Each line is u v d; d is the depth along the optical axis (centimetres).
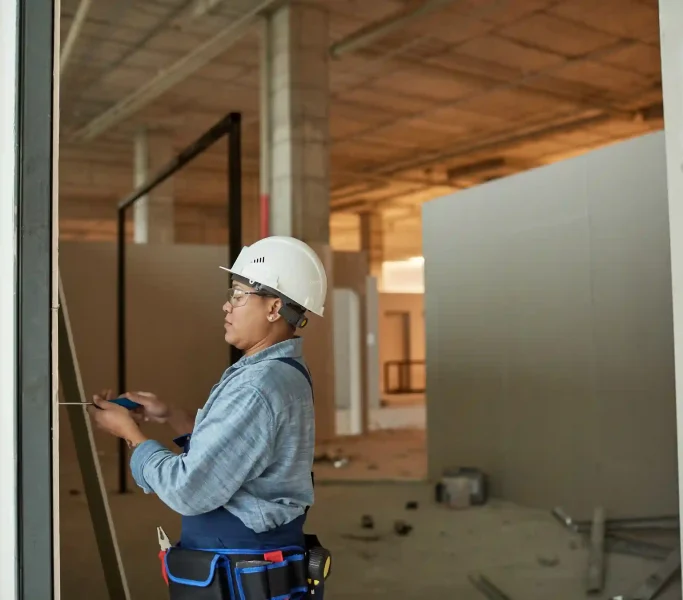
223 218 1736
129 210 1498
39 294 152
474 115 1166
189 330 852
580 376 512
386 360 1817
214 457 155
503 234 586
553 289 537
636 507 468
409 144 1331
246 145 1280
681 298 146
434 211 664
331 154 1390
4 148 159
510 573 398
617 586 374
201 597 158
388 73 977
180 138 1252
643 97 1100
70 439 758
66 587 372
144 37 835
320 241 809
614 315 486
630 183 477
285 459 166
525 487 562
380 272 1903
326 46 805
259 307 178
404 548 447
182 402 841
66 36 816
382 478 666
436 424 657
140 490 614
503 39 873
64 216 1588
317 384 902
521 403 566
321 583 170
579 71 984
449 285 645
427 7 752
